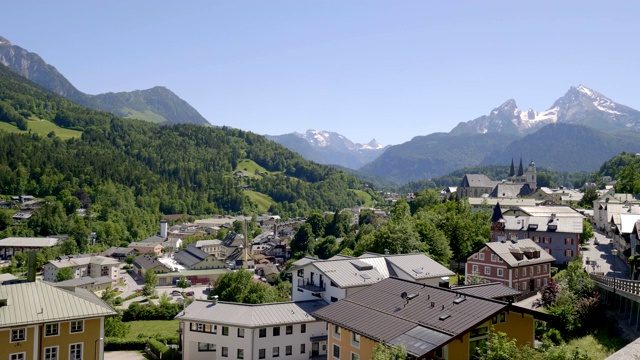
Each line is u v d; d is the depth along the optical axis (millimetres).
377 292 59375
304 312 73438
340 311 57062
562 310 69188
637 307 61375
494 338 40219
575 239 127438
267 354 69875
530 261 105375
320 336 72562
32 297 58906
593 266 104000
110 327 90000
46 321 56312
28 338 55844
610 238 158375
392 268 83250
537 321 68750
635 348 28141
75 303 60062
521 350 39219
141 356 80375
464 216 157625
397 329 48594
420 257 87688
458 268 128750
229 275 110938
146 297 170250
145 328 109125
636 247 107188
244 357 69250
